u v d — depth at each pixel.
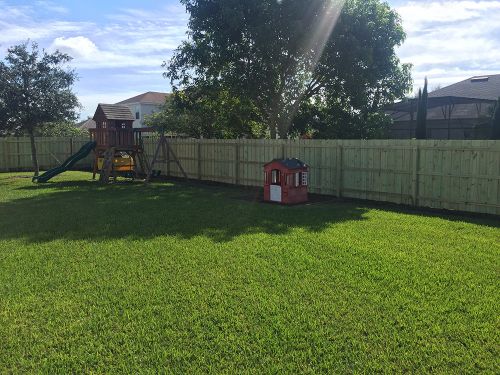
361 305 4.38
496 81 30.22
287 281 5.07
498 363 3.31
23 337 3.80
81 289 4.89
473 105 28.17
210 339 3.74
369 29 16.12
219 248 6.55
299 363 3.36
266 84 17.67
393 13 16.95
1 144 23.36
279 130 19.25
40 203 11.29
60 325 4.01
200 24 17.06
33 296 4.69
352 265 5.65
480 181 9.34
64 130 30.77
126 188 14.98
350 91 17.20
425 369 3.24
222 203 11.32
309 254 6.19
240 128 21.81
